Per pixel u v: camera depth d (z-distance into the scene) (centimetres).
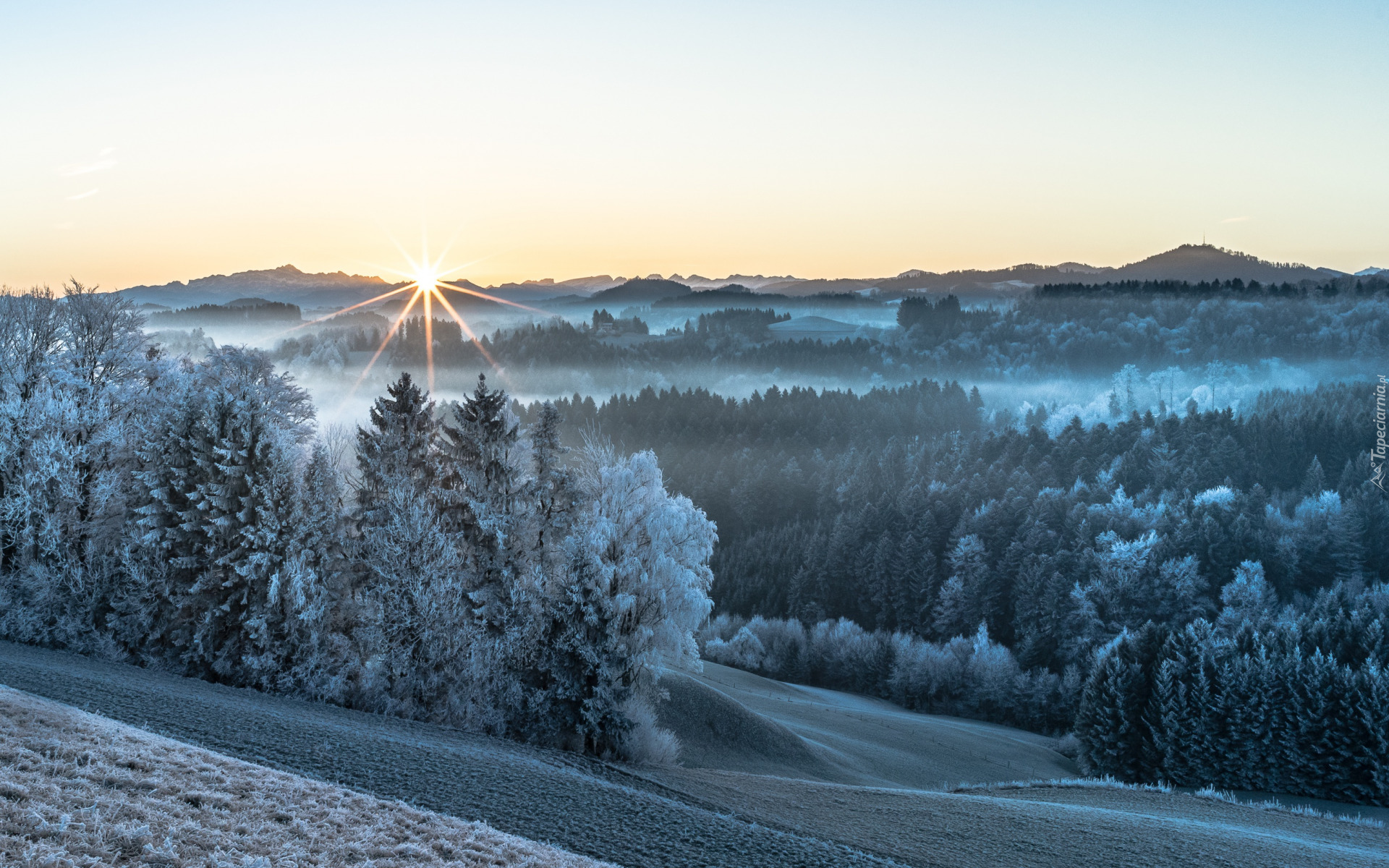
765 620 12975
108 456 4456
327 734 2966
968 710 10638
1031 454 18350
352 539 4278
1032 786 5103
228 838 1684
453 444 4459
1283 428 16975
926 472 18950
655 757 4106
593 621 3953
